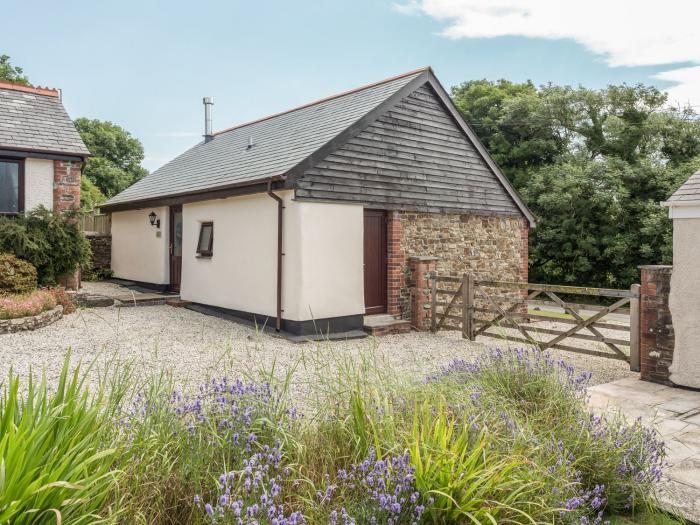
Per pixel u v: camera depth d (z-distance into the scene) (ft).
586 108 71.31
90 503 7.00
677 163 66.23
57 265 35.47
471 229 38.11
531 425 11.33
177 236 42.50
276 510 7.89
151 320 31.94
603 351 26.22
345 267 30.14
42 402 7.61
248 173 31.78
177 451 9.23
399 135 33.35
